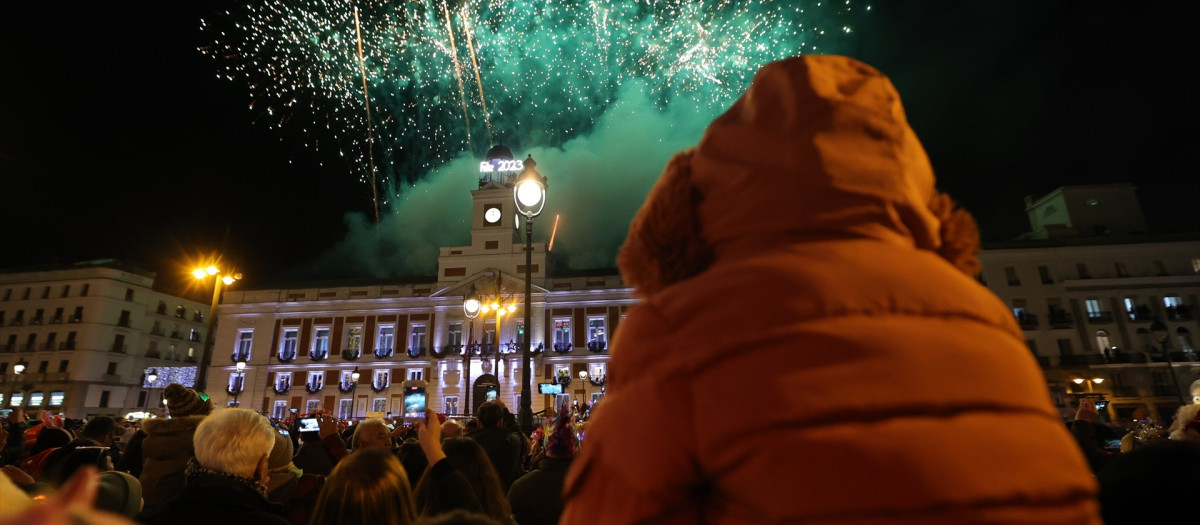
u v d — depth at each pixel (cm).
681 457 88
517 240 4509
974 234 118
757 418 80
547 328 4291
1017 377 88
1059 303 3950
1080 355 3800
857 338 82
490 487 375
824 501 74
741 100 119
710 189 109
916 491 73
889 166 99
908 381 79
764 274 90
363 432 488
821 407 77
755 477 80
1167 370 3759
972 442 78
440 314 4362
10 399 5272
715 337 89
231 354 4503
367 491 293
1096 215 4544
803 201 95
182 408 450
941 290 92
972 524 73
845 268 89
